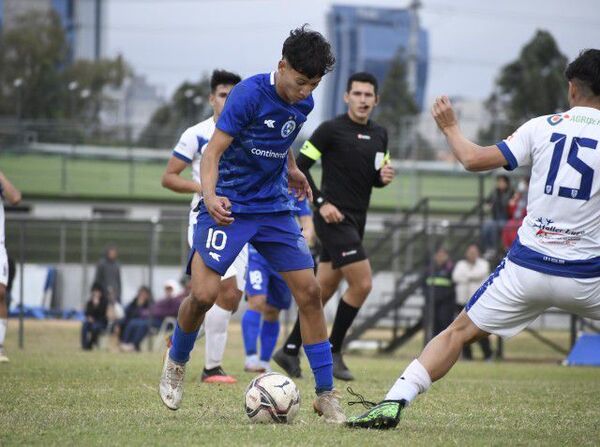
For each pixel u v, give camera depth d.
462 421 16.94
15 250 66.62
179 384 16.62
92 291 48.00
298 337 26.56
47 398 18.95
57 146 104.56
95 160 105.06
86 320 47.31
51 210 94.19
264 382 15.91
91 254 67.50
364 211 26.42
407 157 95.06
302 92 15.29
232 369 30.09
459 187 95.00
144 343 49.66
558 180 14.42
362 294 25.72
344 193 26.06
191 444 13.44
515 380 28.64
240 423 15.77
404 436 14.45
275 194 16.09
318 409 16.41
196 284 15.77
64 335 54.50
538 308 14.94
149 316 46.69
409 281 56.88
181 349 16.41
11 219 43.88
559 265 14.43
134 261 68.69
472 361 45.38
